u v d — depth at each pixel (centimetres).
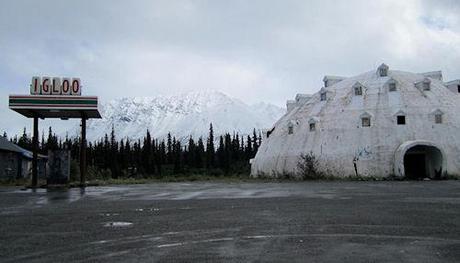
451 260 704
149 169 8294
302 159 4644
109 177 5553
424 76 5153
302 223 1115
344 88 5100
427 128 4366
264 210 1428
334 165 4428
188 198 1998
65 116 3447
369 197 1933
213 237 927
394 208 1450
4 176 4550
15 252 784
